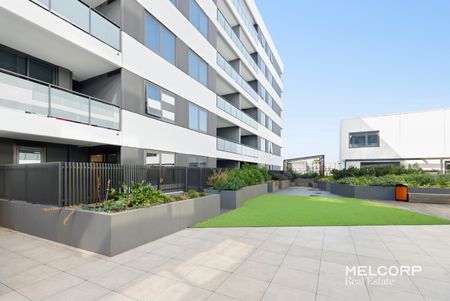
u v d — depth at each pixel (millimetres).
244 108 28453
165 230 6750
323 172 30781
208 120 16719
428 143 27078
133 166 8703
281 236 6727
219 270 4484
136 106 10523
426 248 5762
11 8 6473
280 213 10180
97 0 10180
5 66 8391
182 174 11820
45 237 6250
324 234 6949
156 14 11812
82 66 9844
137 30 10648
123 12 9992
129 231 5586
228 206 11672
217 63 18312
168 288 3812
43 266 4613
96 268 4531
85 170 6742
